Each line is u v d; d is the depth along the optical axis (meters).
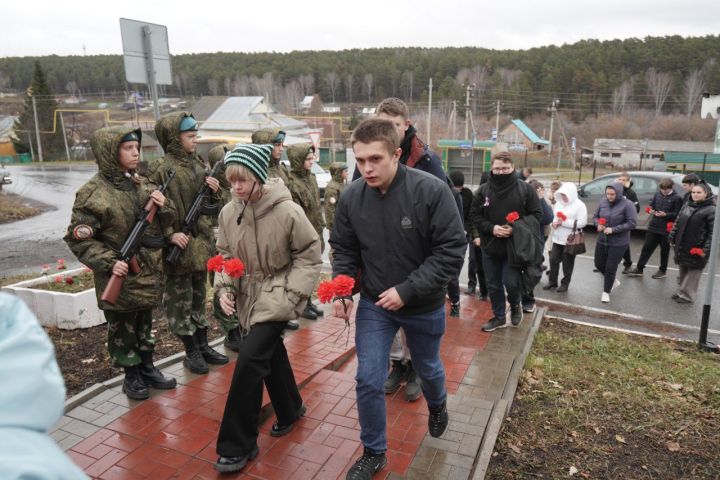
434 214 2.66
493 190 5.25
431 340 2.85
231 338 4.62
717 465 3.48
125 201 3.41
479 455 3.19
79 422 3.31
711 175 22.06
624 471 3.40
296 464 2.94
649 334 6.19
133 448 3.04
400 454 3.07
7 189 24.12
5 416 0.80
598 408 4.18
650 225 8.91
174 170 3.91
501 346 5.03
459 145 28.69
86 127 67.38
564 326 6.30
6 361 0.81
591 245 11.68
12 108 89.06
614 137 67.94
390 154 2.61
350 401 3.67
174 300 3.97
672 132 66.25
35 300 5.34
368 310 2.83
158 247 3.62
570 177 40.06
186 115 3.98
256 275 3.00
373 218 2.74
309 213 5.68
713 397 4.41
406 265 2.75
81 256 3.25
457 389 4.07
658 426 3.93
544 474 3.32
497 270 5.41
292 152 5.67
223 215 3.05
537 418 3.97
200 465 2.90
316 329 5.13
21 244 11.71
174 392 3.73
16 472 0.77
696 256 7.32
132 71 5.25
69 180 29.17
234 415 2.80
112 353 3.54
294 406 3.29
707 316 5.73
